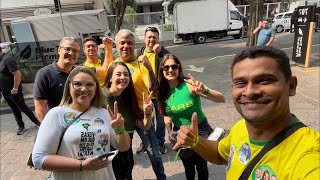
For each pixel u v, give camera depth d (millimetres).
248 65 991
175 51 15570
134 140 4562
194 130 1454
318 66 8273
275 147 1003
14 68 4867
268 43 8469
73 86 1900
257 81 982
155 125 3828
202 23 18266
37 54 8469
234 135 1255
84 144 1837
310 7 7852
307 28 8016
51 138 1803
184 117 2561
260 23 8594
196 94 2492
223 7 18188
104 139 1932
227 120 5055
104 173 1978
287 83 999
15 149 4688
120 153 2938
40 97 2672
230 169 1201
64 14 12180
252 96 987
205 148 1480
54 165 1771
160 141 3965
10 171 3938
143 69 3174
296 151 953
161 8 30641
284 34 18531
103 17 12914
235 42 16859
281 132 1013
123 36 3260
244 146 1138
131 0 19500
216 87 7277
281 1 24375
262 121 999
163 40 20578
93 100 2041
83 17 12047
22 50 8367
